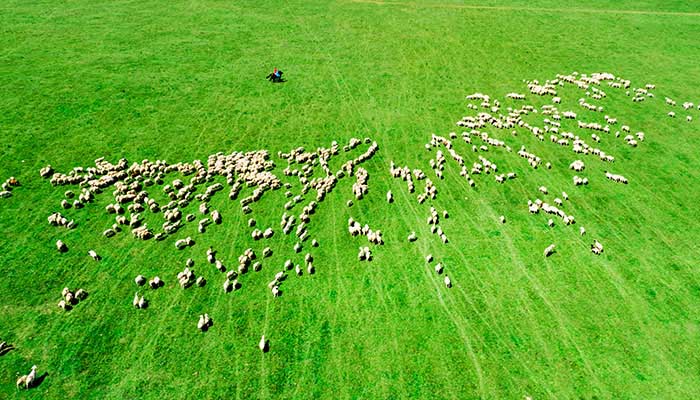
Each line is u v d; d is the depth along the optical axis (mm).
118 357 15617
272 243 20250
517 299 18109
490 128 28797
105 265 18844
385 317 17281
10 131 26109
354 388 14984
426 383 15164
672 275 19359
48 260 18859
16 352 15531
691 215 22547
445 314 17438
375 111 30297
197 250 19797
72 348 15766
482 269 19359
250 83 33062
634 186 24328
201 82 32812
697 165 25906
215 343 16203
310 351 16062
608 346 16500
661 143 27734
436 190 23609
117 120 27844
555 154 26562
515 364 15820
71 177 23000
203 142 26406
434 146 27125
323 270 19141
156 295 17797
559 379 15422
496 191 23734
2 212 20906
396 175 24578
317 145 26734
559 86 33875
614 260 19984
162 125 27703
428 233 21094
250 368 15469
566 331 16969
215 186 22906
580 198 23422
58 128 26672
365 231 20922
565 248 20484
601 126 28688
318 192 22781
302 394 14797
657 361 16047
